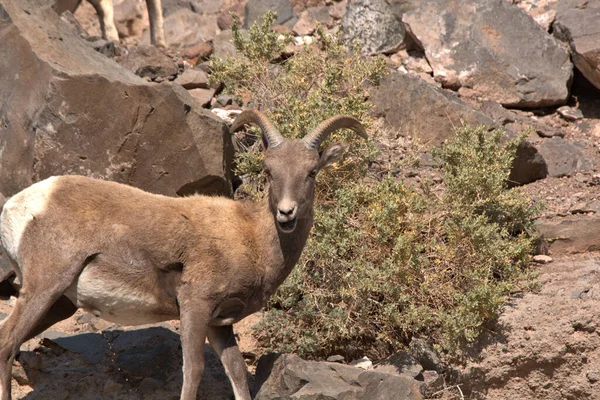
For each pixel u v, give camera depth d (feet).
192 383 51.37
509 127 94.68
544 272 69.92
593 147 93.91
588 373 60.03
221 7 130.00
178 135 71.10
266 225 54.80
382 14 106.63
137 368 59.77
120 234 52.42
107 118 69.97
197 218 53.67
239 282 53.57
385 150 83.87
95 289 52.95
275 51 87.30
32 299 51.57
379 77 84.38
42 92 69.21
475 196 70.85
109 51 103.96
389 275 63.36
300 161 53.31
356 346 65.82
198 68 104.42
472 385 62.69
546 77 100.53
